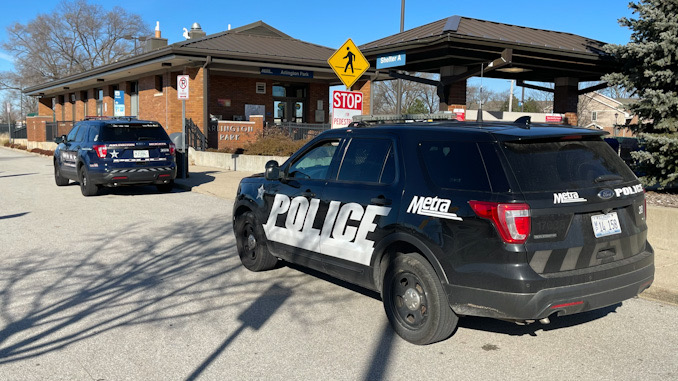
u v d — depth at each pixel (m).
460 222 4.10
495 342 4.57
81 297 5.72
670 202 8.20
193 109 23.27
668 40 8.55
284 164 6.08
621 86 9.84
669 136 8.62
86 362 4.19
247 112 27.38
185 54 21.55
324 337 4.69
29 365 4.13
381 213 4.70
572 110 18.27
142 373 4.01
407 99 53.66
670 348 4.45
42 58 64.00
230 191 13.70
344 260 5.11
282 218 5.93
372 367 4.11
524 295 3.84
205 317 5.16
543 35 14.75
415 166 4.59
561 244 3.96
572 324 4.98
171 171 13.39
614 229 4.23
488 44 12.59
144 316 5.18
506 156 4.05
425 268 4.34
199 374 4.00
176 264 7.03
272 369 4.08
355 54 10.79
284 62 23.53
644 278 4.36
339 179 5.30
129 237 8.60
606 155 4.47
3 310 5.32
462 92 15.48
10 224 9.66
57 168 15.24
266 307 5.44
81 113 37.62
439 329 4.33
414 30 14.91
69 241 8.30
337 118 10.72
